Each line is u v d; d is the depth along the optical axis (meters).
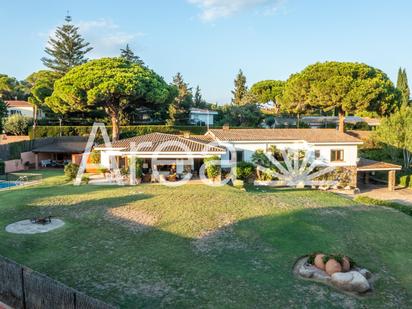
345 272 17.06
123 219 25.00
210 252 19.88
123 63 66.56
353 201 36.47
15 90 109.50
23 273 12.94
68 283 15.73
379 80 63.72
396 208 33.88
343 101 63.56
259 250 20.45
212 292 15.42
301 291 15.95
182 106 87.81
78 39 82.38
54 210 26.95
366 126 88.88
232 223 24.59
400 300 15.71
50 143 65.00
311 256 18.69
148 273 16.97
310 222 25.84
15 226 23.14
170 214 26.00
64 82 60.09
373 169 46.06
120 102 63.62
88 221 24.48
